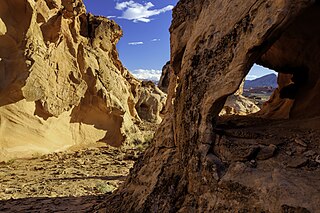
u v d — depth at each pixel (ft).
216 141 19.97
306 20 27.32
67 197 36.86
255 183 16.31
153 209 21.93
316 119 23.35
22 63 69.72
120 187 28.99
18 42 70.69
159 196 22.24
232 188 17.08
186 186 20.95
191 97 22.25
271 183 15.74
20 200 35.60
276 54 36.29
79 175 52.39
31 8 70.38
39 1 74.64
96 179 48.91
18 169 57.52
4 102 67.87
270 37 18.40
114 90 100.12
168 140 25.36
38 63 72.69
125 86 112.27
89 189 41.86
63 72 82.12
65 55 83.92
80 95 86.28
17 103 69.51
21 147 69.15
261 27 18.26
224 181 17.56
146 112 150.51
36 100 73.00
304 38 30.81
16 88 68.49
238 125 25.63
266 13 18.31
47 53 76.43
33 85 71.10
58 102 79.36
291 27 29.68
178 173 22.45
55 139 79.10
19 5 70.59
